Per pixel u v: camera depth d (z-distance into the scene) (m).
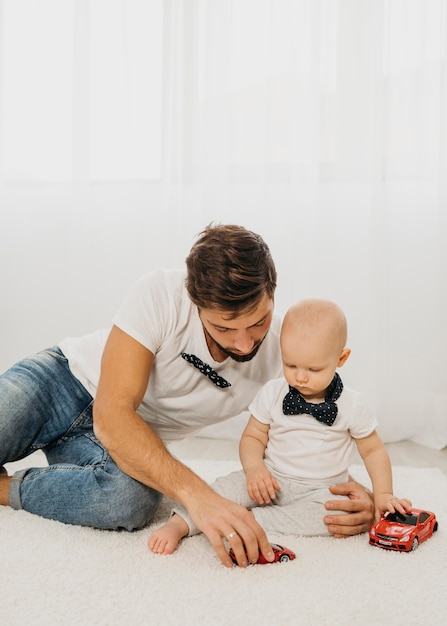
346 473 1.59
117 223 2.63
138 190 2.61
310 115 2.55
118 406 1.39
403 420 2.59
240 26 2.55
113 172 2.61
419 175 2.55
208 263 1.27
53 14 2.60
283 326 1.52
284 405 1.56
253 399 1.63
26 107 2.63
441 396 2.53
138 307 1.45
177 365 1.51
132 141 2.60
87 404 1.67
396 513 1.46
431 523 1.48
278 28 2.54
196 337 1.48
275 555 1.33
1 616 1.11
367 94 2.53
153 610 1.13
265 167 2.57
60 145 2.63
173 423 1.63
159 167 2.61
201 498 1.32
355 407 1.57
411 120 2.54
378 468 1.56
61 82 2.62
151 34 2.57
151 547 1.38
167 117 2.58
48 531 1.45
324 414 1.53
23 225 2.66
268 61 2.54
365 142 2.55
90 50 2.58
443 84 2.51
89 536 1.44
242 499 1.53
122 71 2.59
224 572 1.28
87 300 2.65
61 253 2.66
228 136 2.57
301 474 1.55
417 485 1.90
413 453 2.44
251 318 1.29
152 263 2.64
